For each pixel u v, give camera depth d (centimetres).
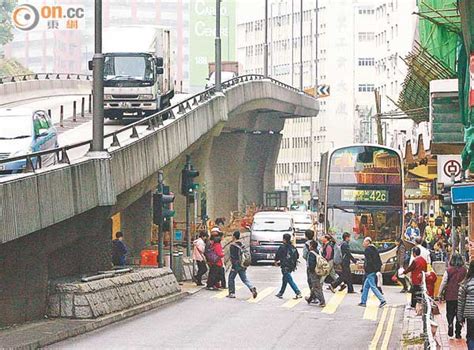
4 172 3562
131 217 6075
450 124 4166
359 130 17100
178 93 10069
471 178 4012
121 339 2906
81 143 3481
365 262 4100
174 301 4225
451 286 2908
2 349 2464
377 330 3262
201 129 6025
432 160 5866
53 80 10169
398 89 12825
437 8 4266
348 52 18925
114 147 4016
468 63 3091
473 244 4388
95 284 3388
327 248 4884
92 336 2969
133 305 3722
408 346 2738
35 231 2933
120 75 5991
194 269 5184
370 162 5488
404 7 12462
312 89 13975
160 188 4491
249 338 2997
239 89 7956
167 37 6438
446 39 4450
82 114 7325
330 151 5562
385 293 4844
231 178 10225
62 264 3606
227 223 9519
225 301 4253
